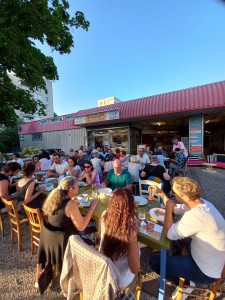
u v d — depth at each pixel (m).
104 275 1.17
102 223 1.56
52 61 8.23
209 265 1.60
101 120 11.95
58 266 1.90
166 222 1.86
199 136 9.79
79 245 1.34
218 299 1.95
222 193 5.30
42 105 9.74
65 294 1.53
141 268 2.48
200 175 7.73
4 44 5.72
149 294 2.05
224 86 8.26
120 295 1.44
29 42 7.02
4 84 7.93
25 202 2.94
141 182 3.60
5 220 4.01
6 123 9.59
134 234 1.43
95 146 13.98
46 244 1.96
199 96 8.75
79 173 4.51
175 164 8.10
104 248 1.48
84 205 2.52
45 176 4.93
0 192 3.31
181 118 11.07
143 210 2.40
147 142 16.14
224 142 15.92
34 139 18.50
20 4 4.78
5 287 2.21
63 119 15.69
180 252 2.21
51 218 1.98
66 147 15.88
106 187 3.40
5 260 2.69
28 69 7.05
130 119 11.30
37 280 2.08
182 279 1.80
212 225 1.55
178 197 1.82
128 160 6.90
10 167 3.41
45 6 5.12
